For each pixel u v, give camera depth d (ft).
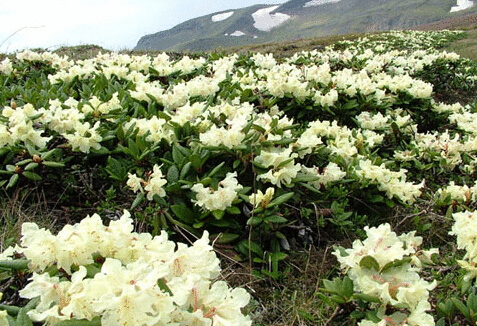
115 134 11.67
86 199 11.14
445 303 6.97
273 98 16.61
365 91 17.88
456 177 13.44
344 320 7.61
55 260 5.98
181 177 9.98
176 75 20.18
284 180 10.23
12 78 19.54
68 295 5.17
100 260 6.15
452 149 13.37
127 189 10.57
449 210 10.30
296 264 9.41
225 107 12.80
